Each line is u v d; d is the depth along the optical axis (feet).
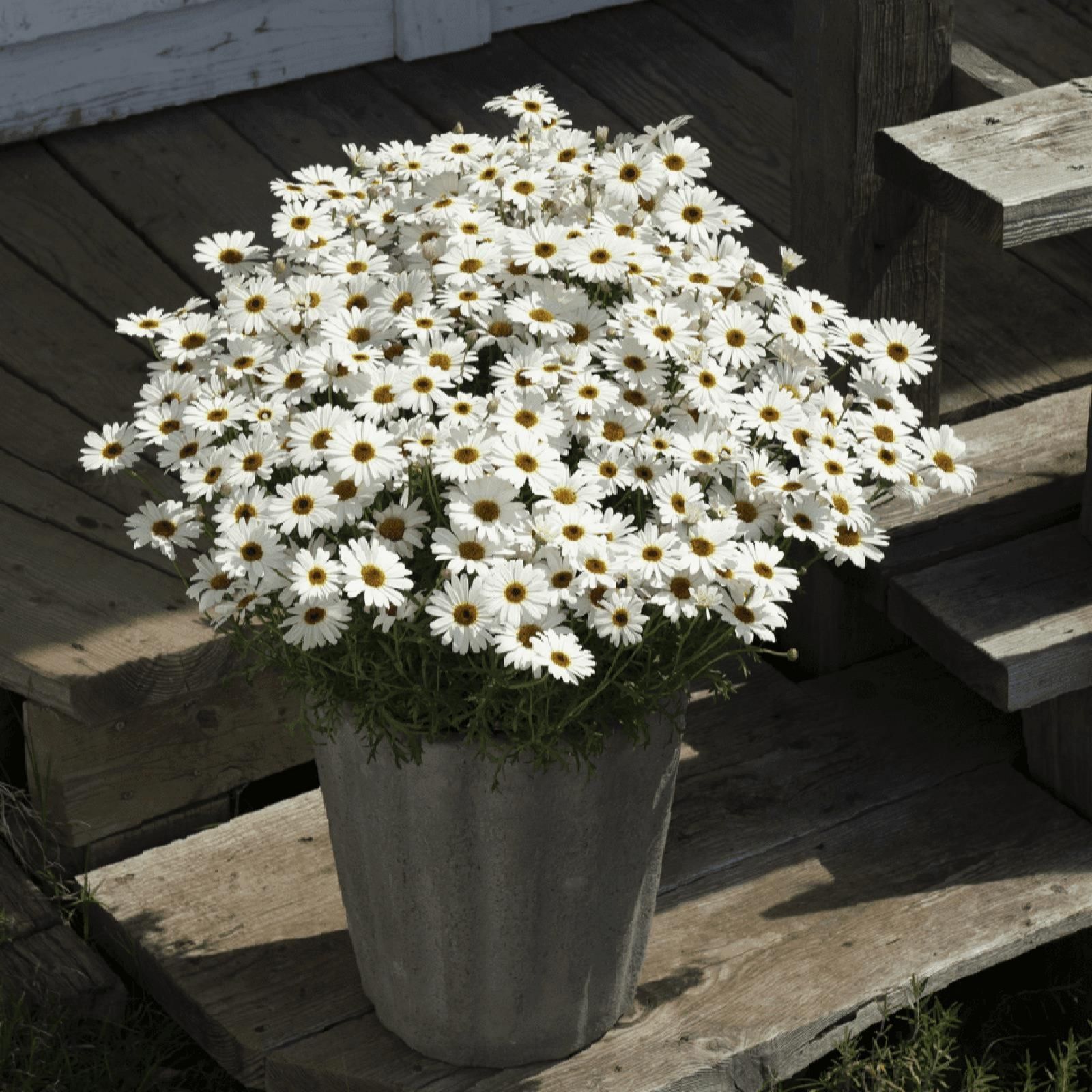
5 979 8.36
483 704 6.57
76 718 8.53
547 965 7.57
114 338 11.16
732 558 6.53
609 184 7.34
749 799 9.51
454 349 6.77
